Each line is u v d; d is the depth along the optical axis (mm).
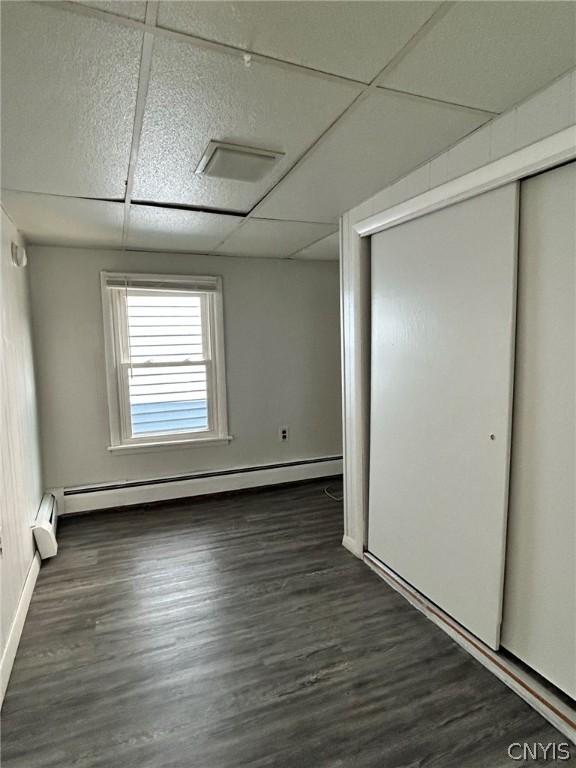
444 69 1280
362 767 1397
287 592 2396
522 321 1645
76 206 2375
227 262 3811
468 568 1915
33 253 3246
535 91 1427
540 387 1593
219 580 2529
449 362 1971
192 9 1008
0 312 2111
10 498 2096
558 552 1560
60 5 983
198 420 3848
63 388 3395
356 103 1448
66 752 1460
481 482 1828
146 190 2164
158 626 2119
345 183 2160
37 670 1833
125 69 1225
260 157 1825
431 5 1010
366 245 2537
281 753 1450
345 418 2826
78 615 2211
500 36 1138
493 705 1625
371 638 2012
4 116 1452
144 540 3047
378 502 2572
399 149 1808
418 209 2023
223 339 3822
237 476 3922
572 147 1360
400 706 1629
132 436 3637
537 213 1562
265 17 1040
